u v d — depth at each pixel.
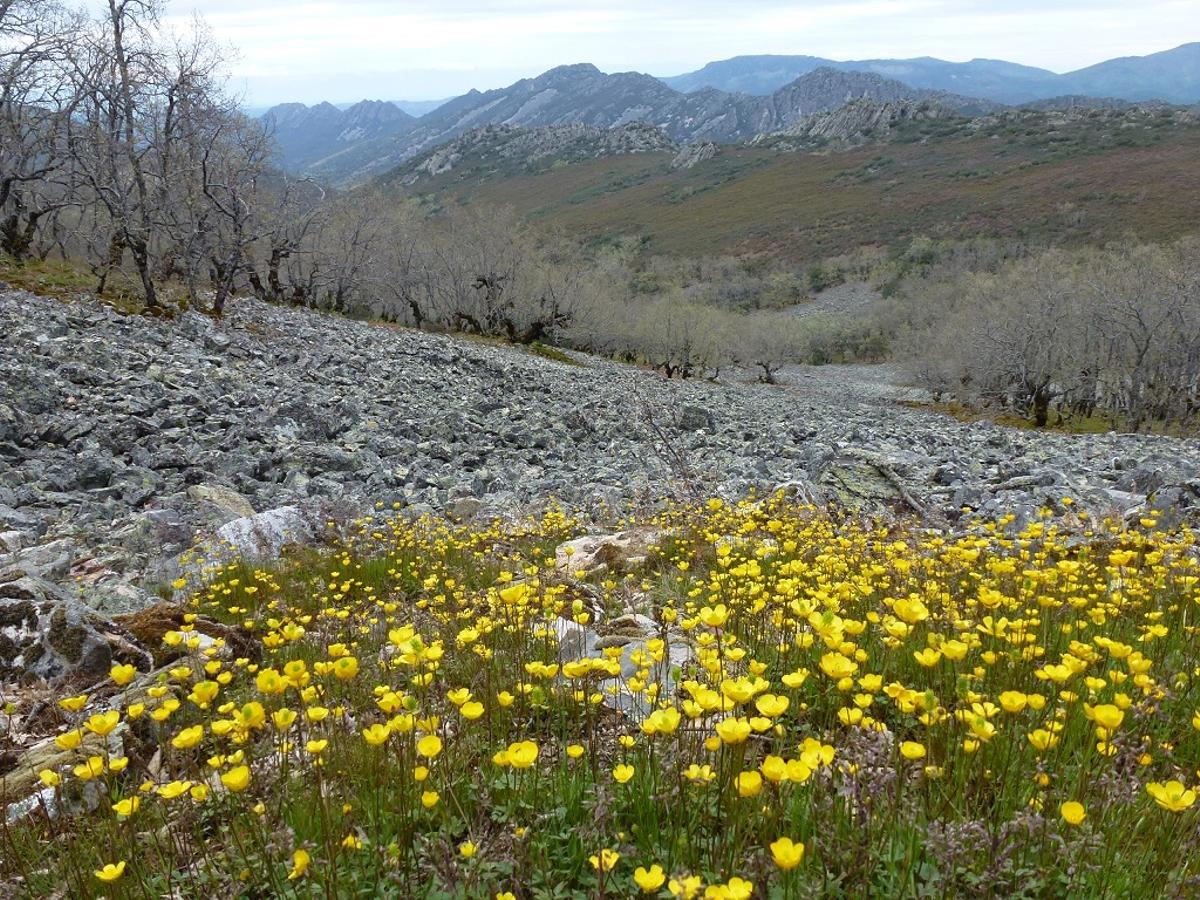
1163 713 4.09
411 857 3.17
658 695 4.03
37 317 24.78
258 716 3.39
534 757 3.04
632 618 7.05
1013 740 3.64
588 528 13.75
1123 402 58.38
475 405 27.89
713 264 178.75
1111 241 137.50
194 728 3.42
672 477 18.75
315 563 10.74
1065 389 59.31
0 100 35.97
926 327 98.44
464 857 2.93
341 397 24.86
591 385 41.97
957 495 16.25
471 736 4.21
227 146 36.75
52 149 36.31
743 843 2.97
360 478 17.67
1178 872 2.92
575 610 5.48
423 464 19.36
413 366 34.53
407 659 3.90
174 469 15.95
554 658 5.64
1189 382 52.84
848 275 158.38
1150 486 16.61
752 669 3.77
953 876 2.73
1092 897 2.83
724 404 46.75
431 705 4.45
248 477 16.16
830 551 8.52
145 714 4.85
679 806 3.23
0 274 30.77
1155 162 183.75
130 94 34.59
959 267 138.00
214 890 3.06
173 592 9.52
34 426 16.12
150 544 11.74
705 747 3.39
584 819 3.37
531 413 27.72
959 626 4.81
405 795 3.46
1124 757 3.51
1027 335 59.06
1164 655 4.93
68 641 6.02
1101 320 55.19
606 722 4.53
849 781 2.99
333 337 37.31
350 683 5.09
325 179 60.66
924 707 3.28
